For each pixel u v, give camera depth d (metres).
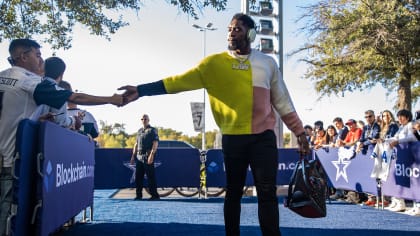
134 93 2.78
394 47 12.91
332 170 8.76
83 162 4.32
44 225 2.64
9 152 2.56
